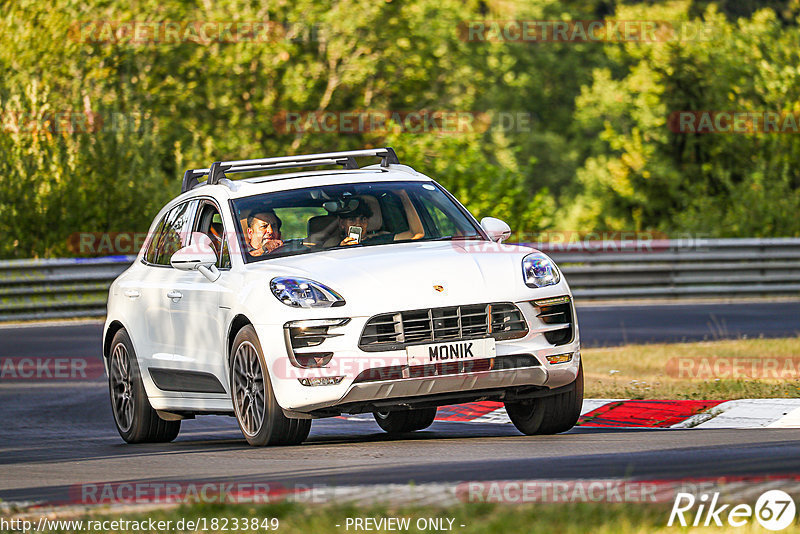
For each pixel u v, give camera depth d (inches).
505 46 6358.3
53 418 1270.9
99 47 3666.3
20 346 1877.5
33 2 3491.6
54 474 833.5
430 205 1022.4
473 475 698.2
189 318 992.9
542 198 3341.5
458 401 885.8
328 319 855.1
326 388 852.0
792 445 792.9
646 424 1026.7
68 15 3540.8
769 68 4220.0
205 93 4060.0
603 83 5944.9
